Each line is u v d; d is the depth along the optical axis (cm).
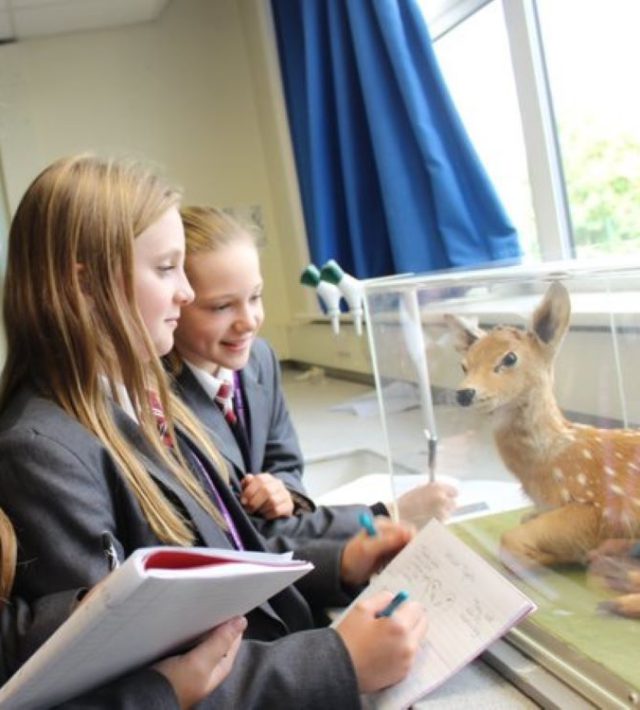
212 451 101
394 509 104
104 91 295
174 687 64
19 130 287
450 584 77
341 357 265
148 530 78
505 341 74
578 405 68
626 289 63
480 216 188
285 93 275
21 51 287
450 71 214
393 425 98
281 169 291
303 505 121
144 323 87
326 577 95
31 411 77
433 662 70
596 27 158
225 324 118
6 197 287
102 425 80
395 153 203
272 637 87
